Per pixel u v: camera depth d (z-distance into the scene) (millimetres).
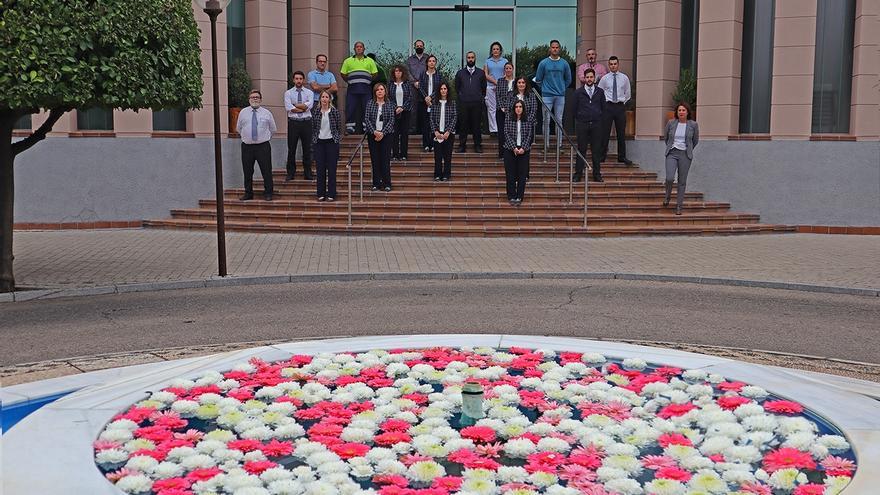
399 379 5457
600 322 9609
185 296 11281
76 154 18031
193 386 5238
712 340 8789
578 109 18688
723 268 13383
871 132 18000
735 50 18672
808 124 18234
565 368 5707
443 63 23656
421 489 3791
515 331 9078
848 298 11445
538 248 15344
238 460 4121
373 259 14000
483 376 5527
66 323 9531
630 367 5789
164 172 18625
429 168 19359
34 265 13430
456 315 9953
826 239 17281
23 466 3758
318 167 17859
